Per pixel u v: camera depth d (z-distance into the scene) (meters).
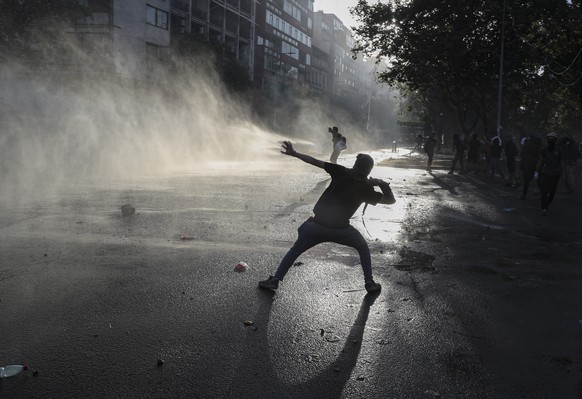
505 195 14.74
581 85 30.12
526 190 13.73
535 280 5.87
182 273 5.78
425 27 31.47
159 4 40.75
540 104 44.34
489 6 28.66
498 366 3.67
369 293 5.25
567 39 29.12
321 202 5.18
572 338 4.20
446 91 35.53
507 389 3.35
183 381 3.36
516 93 34.53
